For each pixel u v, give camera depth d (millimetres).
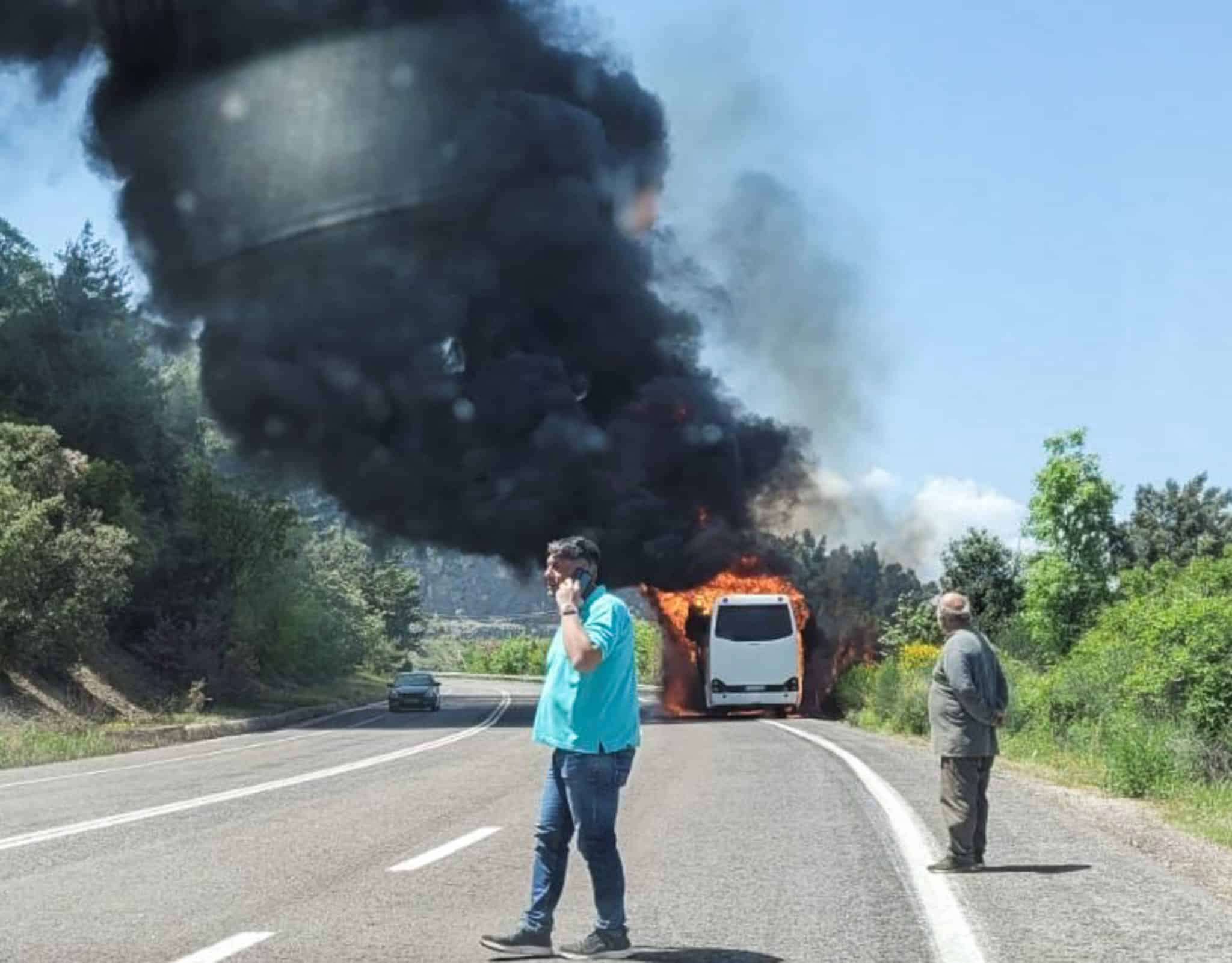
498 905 8008
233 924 7375
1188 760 16484
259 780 17547
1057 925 7219
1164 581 37438
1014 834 10953
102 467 41000
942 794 9180
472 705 54156
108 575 34031
